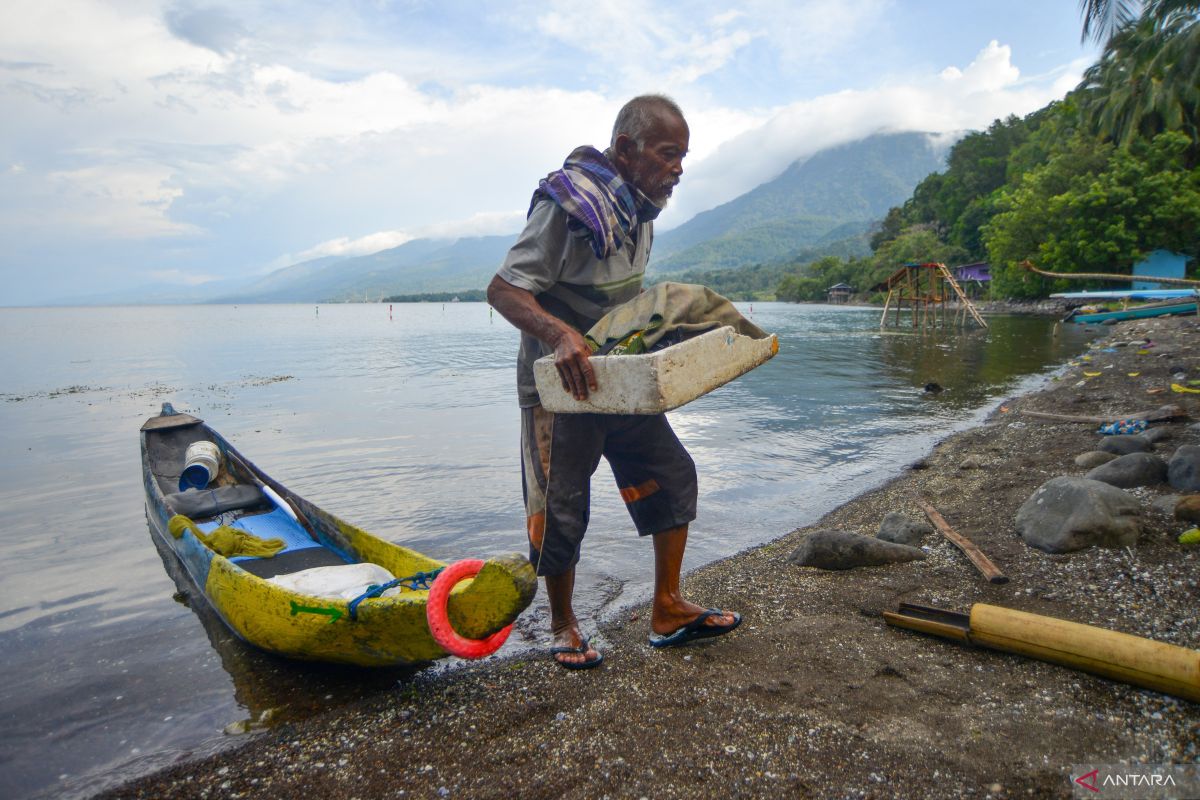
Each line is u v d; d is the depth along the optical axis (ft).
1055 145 161.79
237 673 13.10
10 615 16.05
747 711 10.22
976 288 231.30
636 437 11.28
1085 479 16.55
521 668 12.21
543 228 9.78
